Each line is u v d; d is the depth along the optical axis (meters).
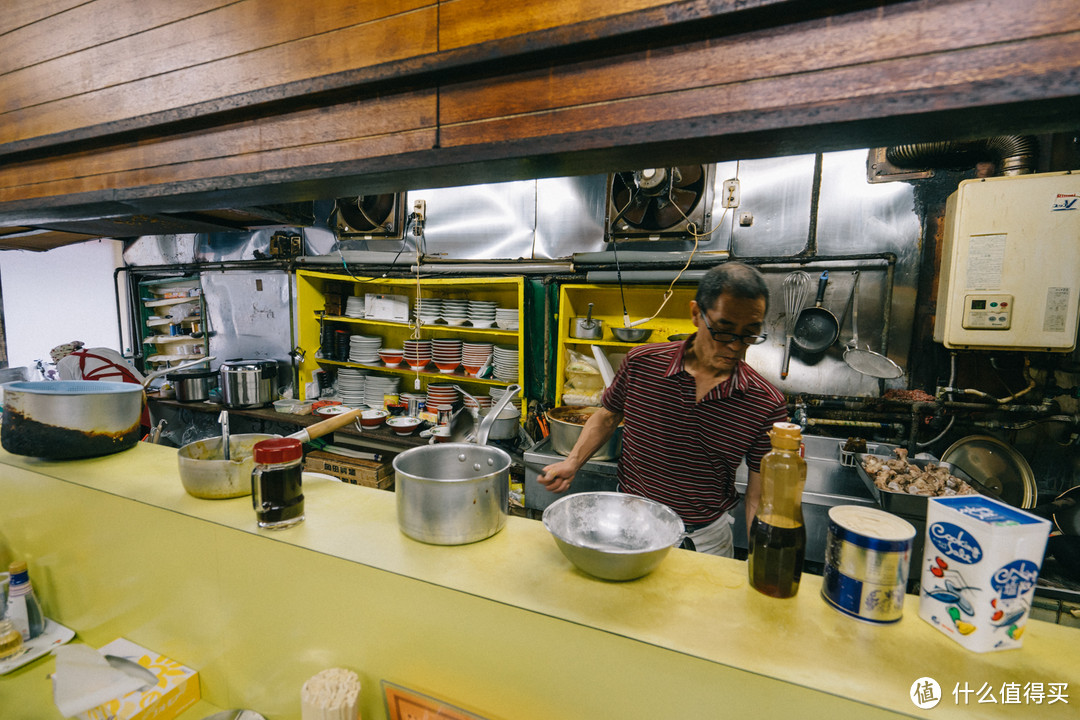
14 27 1.73
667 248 3.19
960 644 0.77
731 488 1.74
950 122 0.83
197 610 1.20
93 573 1.37
